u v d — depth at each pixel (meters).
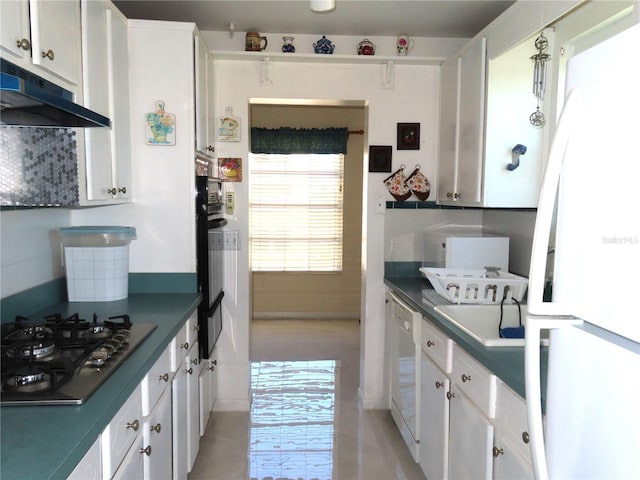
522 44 2.23
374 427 3.08
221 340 3.25
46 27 1.57
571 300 0.88
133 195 2.56
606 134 0.79
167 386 1.89
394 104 3.19
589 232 0.83
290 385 3.77
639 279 0.72
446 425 2.07
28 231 2.13
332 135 5.38
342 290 5.71
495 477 1.60
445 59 3.03
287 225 5.62
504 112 2.40
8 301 1.95
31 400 1.20
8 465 0.93
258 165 5.53
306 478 2.51
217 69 3.09
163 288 2.62
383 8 2.67
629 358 0.74
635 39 0.73
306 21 2.89
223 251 3.19
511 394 1.48
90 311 2.20
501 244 2.82
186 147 2.55
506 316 2.40
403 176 3.24
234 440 2.89
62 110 1.34
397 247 3.30
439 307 2.34
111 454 1.26
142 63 2.50
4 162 1.79
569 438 0.89
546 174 0.89
